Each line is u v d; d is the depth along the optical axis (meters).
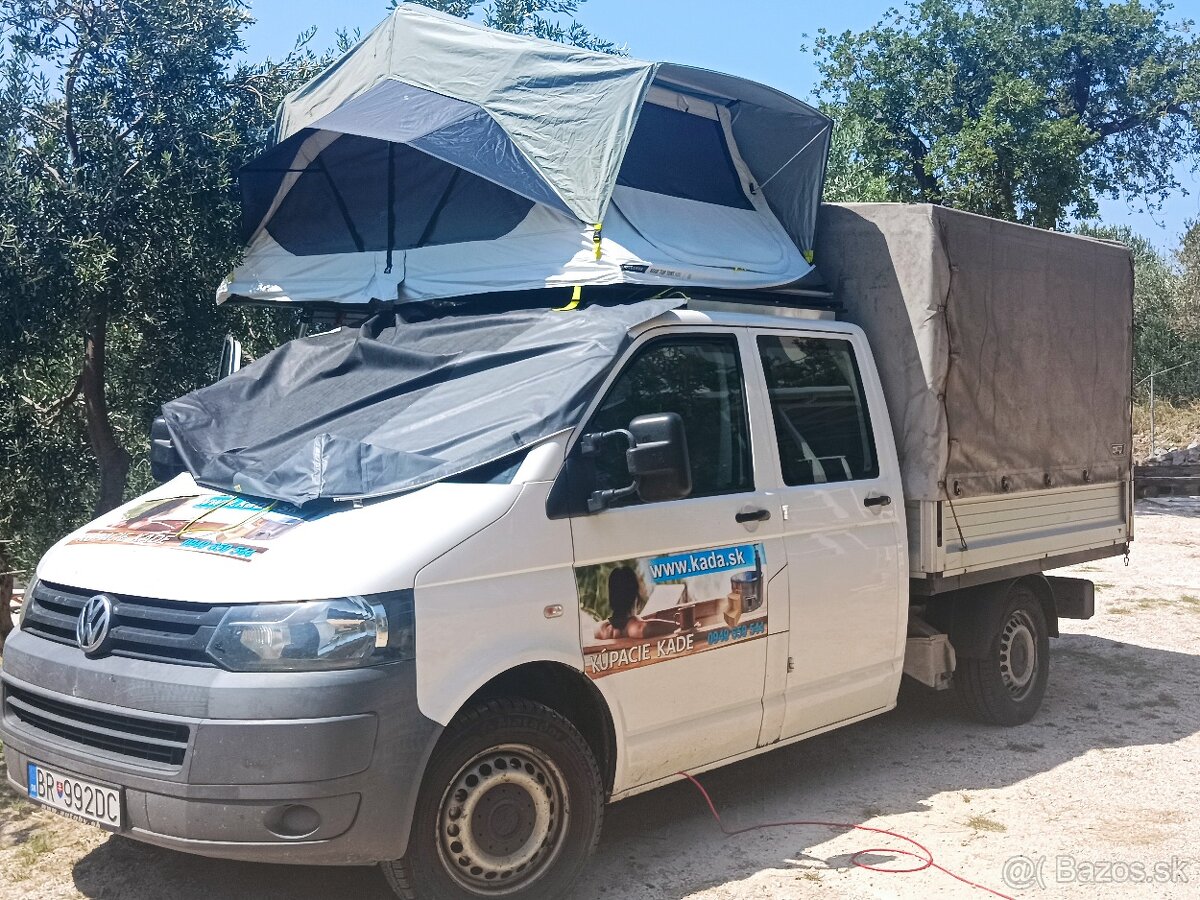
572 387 4.34
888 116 23.30
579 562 4.23
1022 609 6.89
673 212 5.48
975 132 20.80
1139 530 15.92
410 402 4.61
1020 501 6.50
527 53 5.53
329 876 4.55
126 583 3.93
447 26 5.90
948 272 5.83
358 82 6.41
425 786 3.83
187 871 4.59
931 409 5.77
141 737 3.70
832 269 6.10
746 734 4.92
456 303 5.46
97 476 8.52
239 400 5.14
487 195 5.50
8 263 6.57
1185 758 6.23
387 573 3.74
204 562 3.89
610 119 5.16
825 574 5.22
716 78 5.60
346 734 3.58
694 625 4.61
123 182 7.05
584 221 5.00
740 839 5.02
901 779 5.86
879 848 4.92
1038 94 21.06
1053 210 21.31
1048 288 6.71
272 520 4.11
